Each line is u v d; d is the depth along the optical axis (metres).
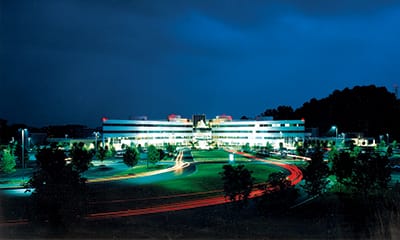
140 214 35.94
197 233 25.95
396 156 106.38
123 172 75.19
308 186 39.53
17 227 25.83
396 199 33.44
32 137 177.88
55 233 23.41
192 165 89.75
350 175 41.59
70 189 24.20
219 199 44.50
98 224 29.66
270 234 25.14
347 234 23.48
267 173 70.19
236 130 191.88
